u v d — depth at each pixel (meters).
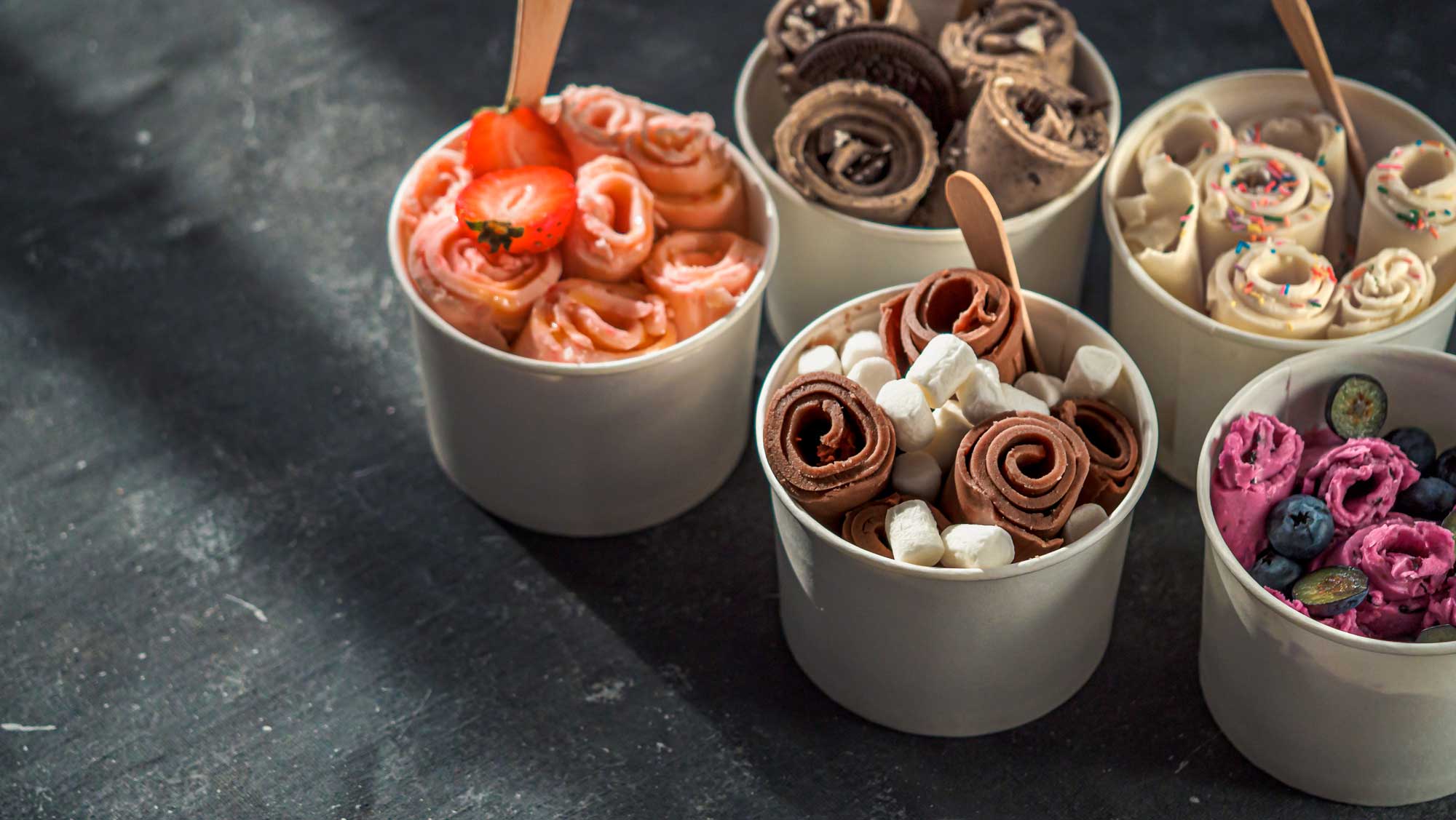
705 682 0.81
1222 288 0.81
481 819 0.78
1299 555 0.76
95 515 0.86
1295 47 0.85
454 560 0.85
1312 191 0.83
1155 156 0.84
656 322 0.81
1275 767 0.78
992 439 0.76
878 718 0.80
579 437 0.81
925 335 0.78
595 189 0.82
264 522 0.86
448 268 0.81
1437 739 0.75
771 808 0.78
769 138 0.91
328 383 0.90
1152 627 0.82
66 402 0.89
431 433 0.86
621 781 0.79
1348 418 0.79
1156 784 0.78
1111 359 0.79
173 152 0.97
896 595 0.75
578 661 0.82
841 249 0.85
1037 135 0.83
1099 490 0.77
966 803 0.78
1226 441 0.77
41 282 0.93
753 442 0.88
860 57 0.86
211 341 0.91
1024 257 0.85
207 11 1.03
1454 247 0.82
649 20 1.02
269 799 0.79
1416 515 0.78
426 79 1.00
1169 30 1.00
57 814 0.79
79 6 1.03
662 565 0.84
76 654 0.83
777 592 0.84
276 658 0.82
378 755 0.80
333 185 0.96
